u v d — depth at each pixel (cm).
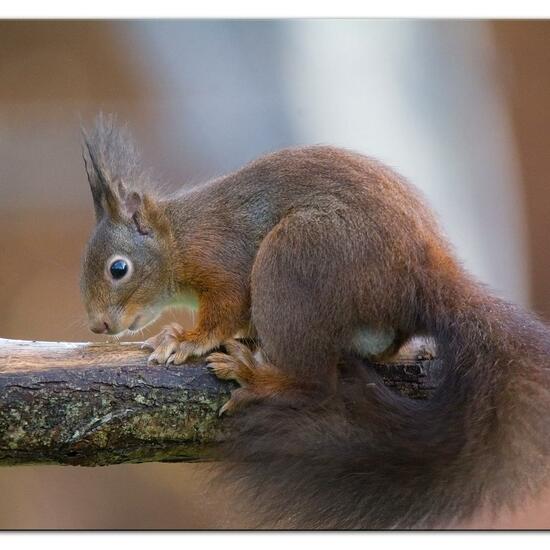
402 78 1983
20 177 1948
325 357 950
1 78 1989
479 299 959
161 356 955
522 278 2006
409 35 1981
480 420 907
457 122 2000
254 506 917
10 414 911
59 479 1652
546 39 2019
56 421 919
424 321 952
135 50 2019
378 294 948
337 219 965
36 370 928
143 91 2011
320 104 1980
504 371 920
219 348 1010
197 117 1988
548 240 2014
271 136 1972
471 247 1986
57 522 1630
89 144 1128
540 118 2014
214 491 925
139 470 1661
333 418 927
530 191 2023
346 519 909
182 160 1962
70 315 1872
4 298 1872
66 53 2008
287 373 957
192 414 943
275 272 966
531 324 956
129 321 1094
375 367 980
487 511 894
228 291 1048
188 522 1639
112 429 930
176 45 2009
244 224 1057
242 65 1997
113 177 1120
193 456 953
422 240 977
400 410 922
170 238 1084
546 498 989
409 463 910
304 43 1981
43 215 1931
